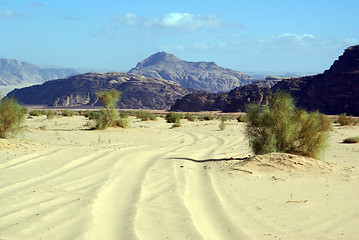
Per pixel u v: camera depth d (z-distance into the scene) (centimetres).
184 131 2911
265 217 660
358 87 17525
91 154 1255
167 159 1284
